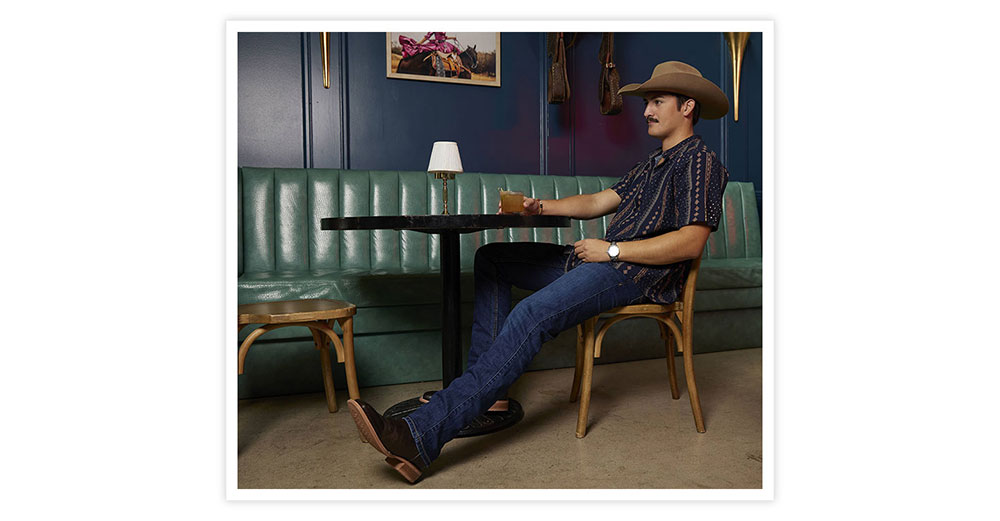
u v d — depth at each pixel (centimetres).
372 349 265
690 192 190
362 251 322
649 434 203
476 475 169
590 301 185
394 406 229
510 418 211
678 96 203
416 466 162
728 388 263
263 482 166
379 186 327
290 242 309
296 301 216
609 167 416
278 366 251
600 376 286
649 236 202
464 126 377
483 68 379
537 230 352
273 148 340
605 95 380
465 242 334
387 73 358
